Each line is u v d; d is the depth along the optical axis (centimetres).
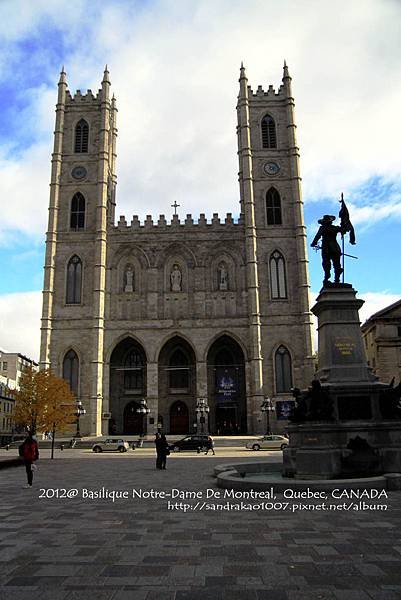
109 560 898
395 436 1789
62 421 5216
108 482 2180
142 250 7688
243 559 897
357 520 1188
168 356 7650
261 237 7688
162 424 7162
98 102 8269
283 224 7750
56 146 8069
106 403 7169
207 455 4522
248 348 7312
